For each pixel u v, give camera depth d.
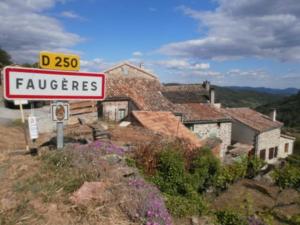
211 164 7.77
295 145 34.22
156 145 5.98
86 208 2.80
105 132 6.55
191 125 20.23
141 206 3.02
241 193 10.80
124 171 3.80
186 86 30.36
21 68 3.41
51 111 3.85
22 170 3.51
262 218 6.59
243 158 14.07
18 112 18.00
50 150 4.15
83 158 3.83
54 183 3.16
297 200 11.16
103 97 4.13
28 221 2.51
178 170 5.41
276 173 12.93
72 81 3.83
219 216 5.52
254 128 24.08
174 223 3.72
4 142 9.42
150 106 19.23
